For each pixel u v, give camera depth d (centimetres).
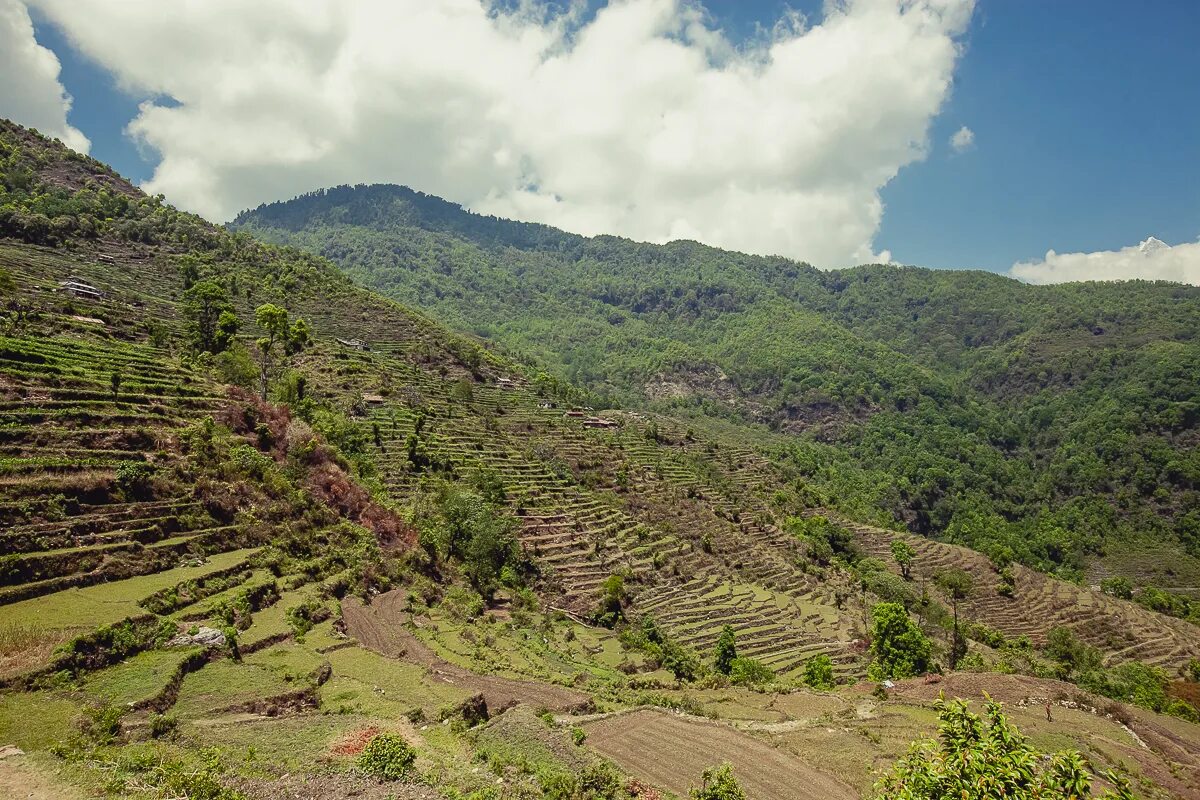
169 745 2255
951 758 1430
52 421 4738
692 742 3384
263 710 2800
